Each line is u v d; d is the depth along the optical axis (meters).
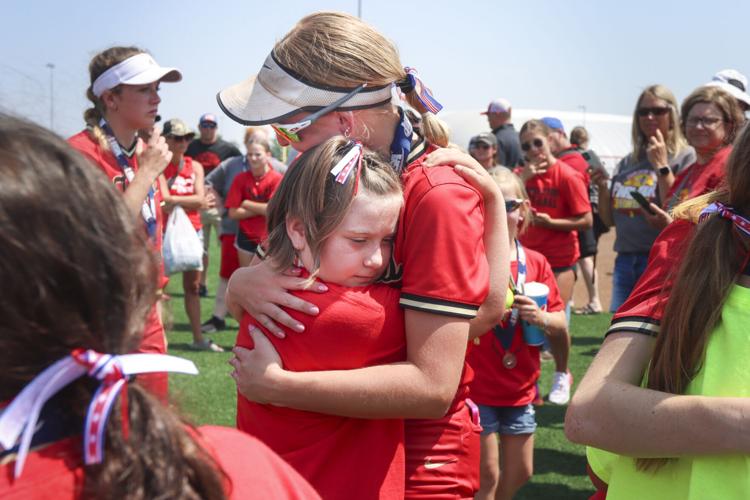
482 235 1.86
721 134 4.18
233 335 7.61
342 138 1.79
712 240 1.52
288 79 1.83
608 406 1.51
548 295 3.54
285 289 1.80
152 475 0.78
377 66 1.83
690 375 1.52
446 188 1.78
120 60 3.45
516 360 3.30
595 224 9.01
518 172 6.58
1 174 0.73
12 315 0.73
